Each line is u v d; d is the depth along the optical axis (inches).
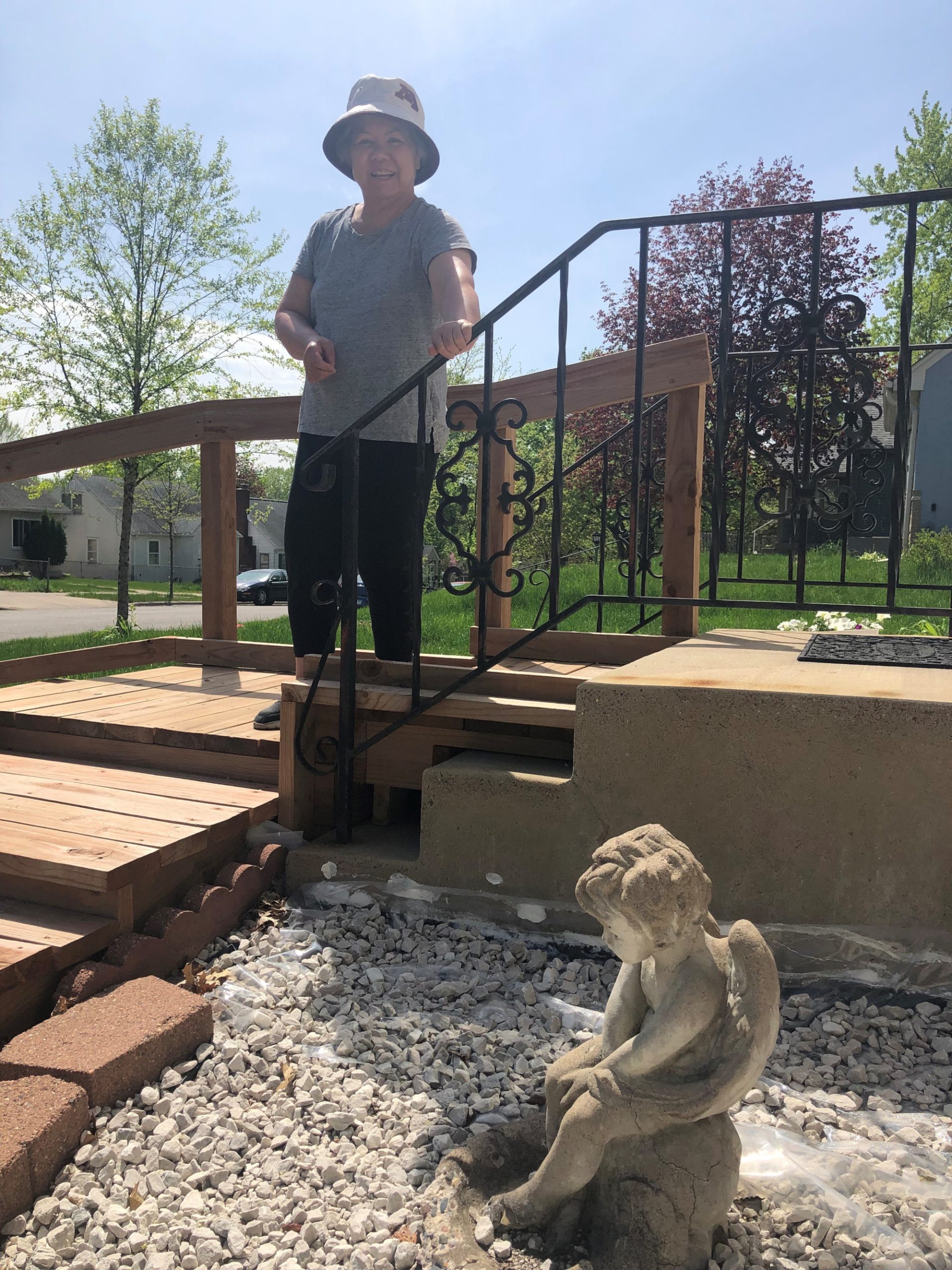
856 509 97.8
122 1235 58.7
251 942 96.3
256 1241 58.0
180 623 784.9
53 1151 63.3
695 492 130.9
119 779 119.2
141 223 538.0
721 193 724.0
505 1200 57.6
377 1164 64.6
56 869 86.1
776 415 108.1
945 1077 72.1
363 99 117.0
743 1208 59.0
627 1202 53.1
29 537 1947.6
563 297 100.0
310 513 122.9
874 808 80.7
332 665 113.7
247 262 557.3
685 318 684.7
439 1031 80.6
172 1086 73.1
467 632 256.1
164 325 556.7
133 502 568.1
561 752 104.7
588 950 91.2
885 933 80.9
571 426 661.3
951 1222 56.2
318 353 115.6
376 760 111.7
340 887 101.8
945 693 82.4
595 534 434.3
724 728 84.8
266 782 117.0
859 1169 61.3
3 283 531.8
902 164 943.7
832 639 124.0
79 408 543.5
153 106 542.0
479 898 95.6
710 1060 49.7
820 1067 74.3
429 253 114.5
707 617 260.5
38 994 81.0
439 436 122.7
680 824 86.9
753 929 49.9
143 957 85.9
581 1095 54.2
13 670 157.1
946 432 761.6
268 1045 78.9
